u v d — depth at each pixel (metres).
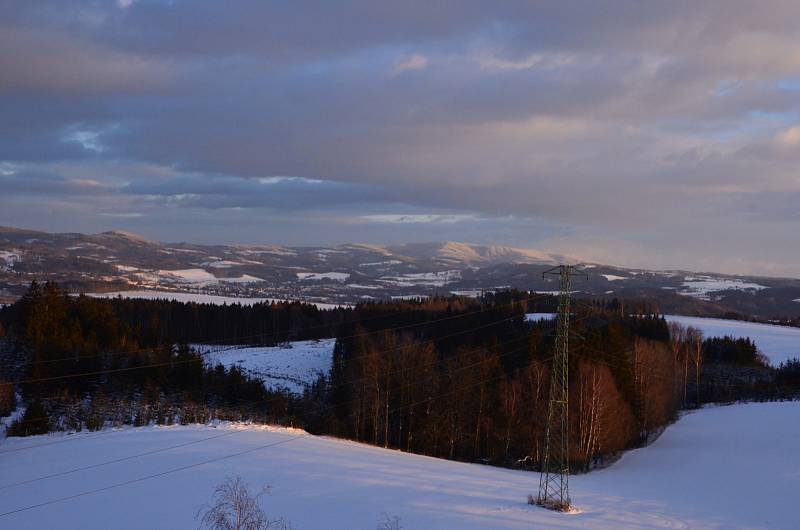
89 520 34.31
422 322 113.69
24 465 45.81
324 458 51.97
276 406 80.38
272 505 37.66
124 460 47.34
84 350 77.62
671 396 93.12
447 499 42.69
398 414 81.38
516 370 81.62
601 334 87.00
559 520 39.88
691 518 42.88
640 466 65.38
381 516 36.97
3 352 83.06
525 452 72.88
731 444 70.06
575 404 71.38
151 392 73.81
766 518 43.31
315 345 132.50
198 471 44.53
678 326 144.88
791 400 103.38
